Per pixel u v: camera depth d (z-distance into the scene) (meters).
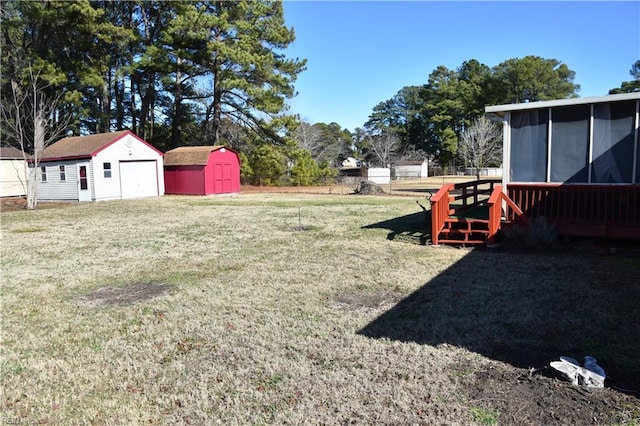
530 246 7.73
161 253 8.32
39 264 7.53
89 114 28.11
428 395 3.06
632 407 2.82
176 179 24.45
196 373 3.48
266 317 4.71
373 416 2.83
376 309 4.89
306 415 2.86
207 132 33.22
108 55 28.23
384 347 3.86
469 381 3.23
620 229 7.62
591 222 7.88
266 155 31.14
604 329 4.12
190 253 8.27
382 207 16.55
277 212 15.20
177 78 31.03
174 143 32.06
